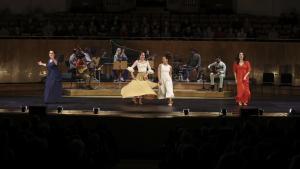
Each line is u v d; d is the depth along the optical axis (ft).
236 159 14.62
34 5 79.00
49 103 52.29
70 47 69.56
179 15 77.56
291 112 42.60
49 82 52.49
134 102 53.88
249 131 22.43
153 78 65.36
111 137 28.02
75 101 54.90
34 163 18.28
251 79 67.26
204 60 69.72
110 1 81.97
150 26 72.49
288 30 73.26
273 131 22.95
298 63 69.46
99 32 70.95
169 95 51.42
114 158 28.12
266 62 69.87
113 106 50.16
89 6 82.23
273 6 79.77
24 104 51.60
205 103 54.80
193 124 38.73
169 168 23.72
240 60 53.11
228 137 21.70
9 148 17.38
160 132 38.60
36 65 69.41
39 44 69.36
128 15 76.95
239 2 81.51
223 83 64.75
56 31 70.69
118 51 63.16
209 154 18.37
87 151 20.97
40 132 21.47
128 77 65.05
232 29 72.43
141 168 31.60
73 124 24.52
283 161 15.62
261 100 59.52
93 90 61.21
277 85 64.64
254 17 77.87
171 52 69.56
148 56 64.28
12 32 71.10
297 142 17.81
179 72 65.00
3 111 44.19
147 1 82.79
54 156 18.58
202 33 71.61
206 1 83.66
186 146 18.53
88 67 62.80
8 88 66.74
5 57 68.74
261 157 16.10
